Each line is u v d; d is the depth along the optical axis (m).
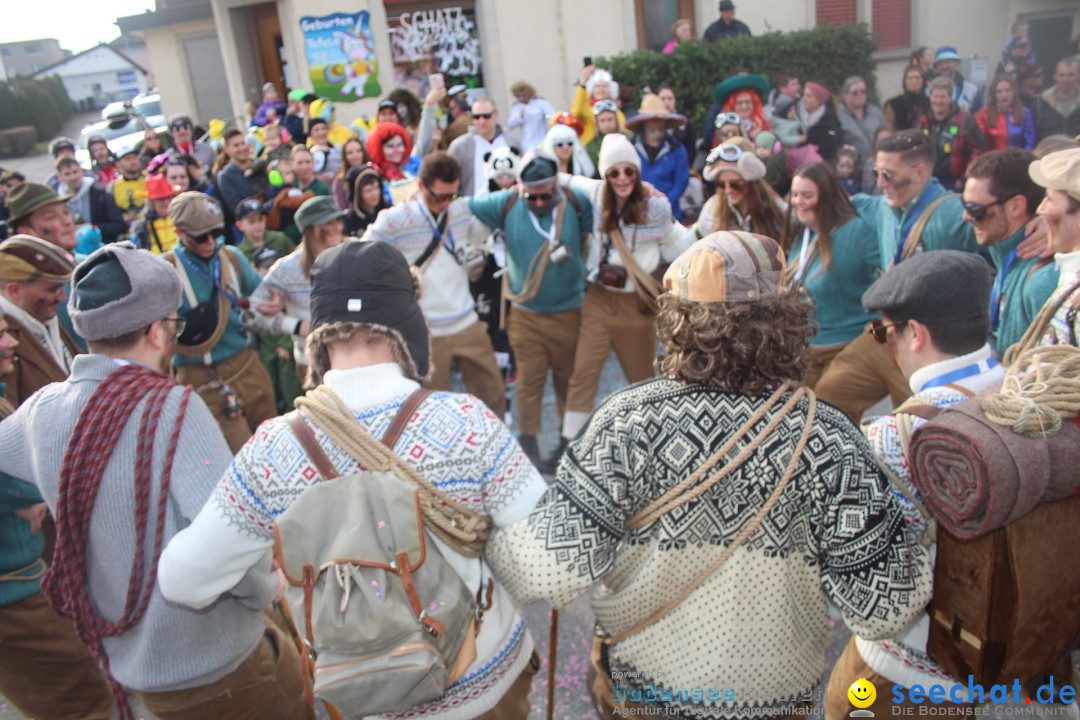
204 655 2.01
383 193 5.77
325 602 1.51
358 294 1.70
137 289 1.97
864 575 1.54
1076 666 2.36
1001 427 1.61
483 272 5.40
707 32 10.63
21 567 2.45
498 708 1.80
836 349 3.87
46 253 2.98
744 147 4.21
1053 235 2.40
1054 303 2.32
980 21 11.48
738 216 4.30
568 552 1.59
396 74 11.23
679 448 1.57
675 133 8.30
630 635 1.77
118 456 1.89
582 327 4.50
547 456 4.82
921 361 1.96
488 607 1.75
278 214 6.20
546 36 11.10
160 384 1.96
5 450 2.04
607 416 1.64
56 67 42.69
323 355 1.77
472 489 1.67
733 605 1.61
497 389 4.58
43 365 3.05
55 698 2.61
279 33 12.00
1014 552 1.63
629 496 1.61
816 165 3.75
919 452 1.70
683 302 1.60
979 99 9.59
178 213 3.80
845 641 3.15
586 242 4.45
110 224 7.73
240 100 12.05
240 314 4.12
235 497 1.67
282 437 1.67
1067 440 1.60
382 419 1.66
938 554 1.75
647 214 4.26
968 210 2.91
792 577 1.62
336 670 1.51
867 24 10.66
